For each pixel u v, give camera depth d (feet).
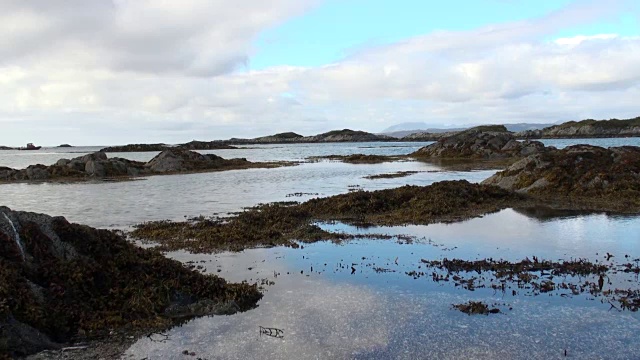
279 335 32.55
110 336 32.81
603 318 35.06
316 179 155.63
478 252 54.29
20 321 31.53
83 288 37.09
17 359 28.96
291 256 53.78
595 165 102.47
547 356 29.45
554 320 34.83
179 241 61.77
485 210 81.66
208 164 220.43
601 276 43.83
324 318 35.42
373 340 31.71
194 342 31.63
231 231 64.64
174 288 39.22
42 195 119.24
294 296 40.34
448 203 82.43
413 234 64.34
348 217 77.56
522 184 103.45
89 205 98.17
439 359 29.14
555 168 102.94
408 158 277.44
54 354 30.01
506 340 31.63
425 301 38.86
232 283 42.57
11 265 35.27
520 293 40.65
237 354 29.84
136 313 35.83
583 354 29.68
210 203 99.66
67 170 180.34
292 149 546.26
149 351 30.40
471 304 37.50
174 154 216.95
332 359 29.14
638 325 33.81
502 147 268.00
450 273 46.50
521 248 55.72
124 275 39.86
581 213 77.51
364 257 52.85
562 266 47.75
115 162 189.37
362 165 228.22
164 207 94.17
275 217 75.36
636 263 48.88
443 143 287.48
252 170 204.44
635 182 93.71
